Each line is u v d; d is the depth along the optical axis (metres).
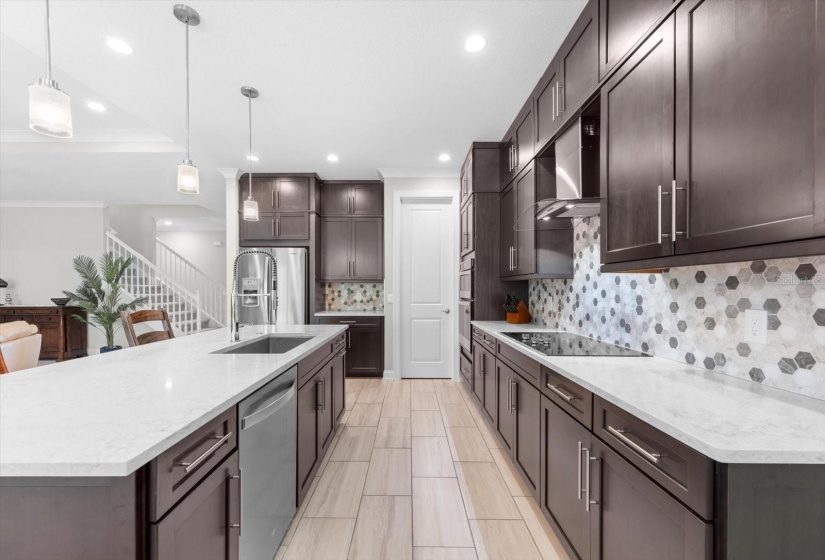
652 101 1.24
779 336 1.15
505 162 3.31
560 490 1.55
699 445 0.79
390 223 4.44
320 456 2.24
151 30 1.91
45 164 4.14
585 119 1.90
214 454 1.03
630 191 1.36
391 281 4.45
